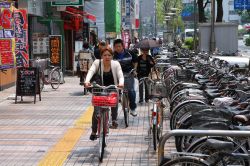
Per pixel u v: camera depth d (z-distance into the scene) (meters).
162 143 10.15
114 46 22.42
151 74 27.12
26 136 19.53
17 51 31.44
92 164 15.45
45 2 46.59
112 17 69.38
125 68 22.47
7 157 16.34
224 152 10.23
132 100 22.97
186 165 10.01
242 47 122.06
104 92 15.65
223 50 60.25
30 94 28.72
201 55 43.19
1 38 29.83
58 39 43.12
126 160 15.85
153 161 15.68
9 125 21.86
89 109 26.41
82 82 33.94
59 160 15.93
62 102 29.19
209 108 13.17
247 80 22.52
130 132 20.14
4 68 30.11
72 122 22.52
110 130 20.50
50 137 19.34
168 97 20.94
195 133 9.91
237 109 13.98
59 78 37.19
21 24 31.58
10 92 34.09
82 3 45.16
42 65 34.53
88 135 19.67
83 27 58.28
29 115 24.53
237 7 50.00
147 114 24.27
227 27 60.41
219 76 24.45
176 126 14.80
